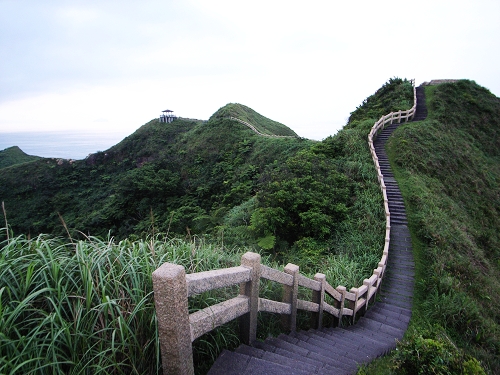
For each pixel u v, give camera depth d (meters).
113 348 2.04
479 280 8.80
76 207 36.69
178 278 1.99
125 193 26.95
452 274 8.61
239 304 2.88
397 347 3.39
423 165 15.50
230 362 2.65
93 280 2.47
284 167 14.28
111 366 2.16
